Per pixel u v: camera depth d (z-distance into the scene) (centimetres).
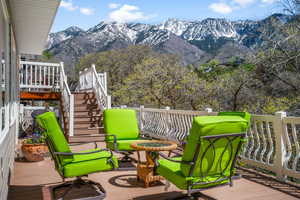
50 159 580
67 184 392
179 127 717
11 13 484
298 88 1256
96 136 874
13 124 490
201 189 290
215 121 273
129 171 479
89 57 3028
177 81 1855
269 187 394
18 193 372
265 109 1325
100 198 341
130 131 559
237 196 356
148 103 1980
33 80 1180
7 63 365
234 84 1530
